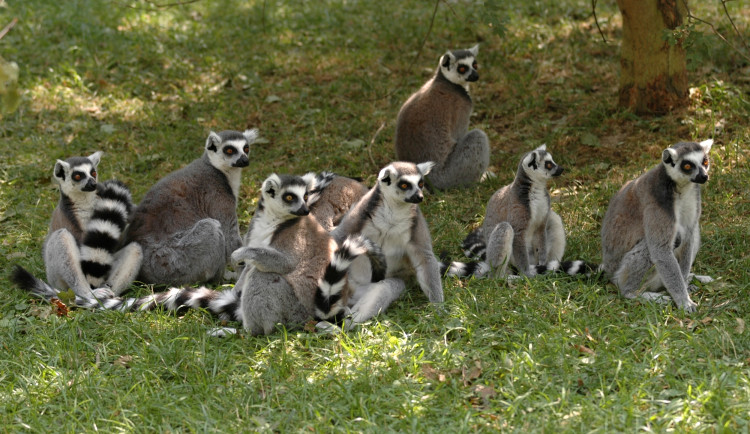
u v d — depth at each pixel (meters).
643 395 6.92
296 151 15.41
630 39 15.09
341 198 10.95
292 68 19.58
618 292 9.85
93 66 19.33
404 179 9.21
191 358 8.02
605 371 7.42
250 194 13.59
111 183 10.10
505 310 9.11
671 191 9.27
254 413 6.99
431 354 7.92
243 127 16.53
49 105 17.42
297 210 8.77
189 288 9.59
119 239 10.05
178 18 22.95
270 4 24.31
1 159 14.96
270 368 7.73
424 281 9.42
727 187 12.23
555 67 18.41
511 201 10.54
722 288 9.46
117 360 8.12
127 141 15.88
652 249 9.34
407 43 20.67
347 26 22.33
